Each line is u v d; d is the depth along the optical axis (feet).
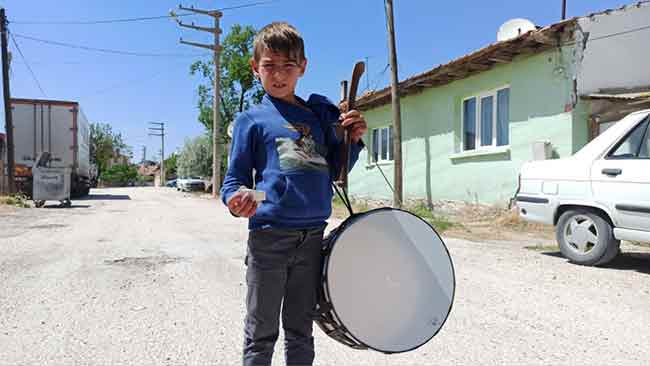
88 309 11.90
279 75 6.23
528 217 19.80
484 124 34.91
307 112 6.55
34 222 32.19
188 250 20.61
